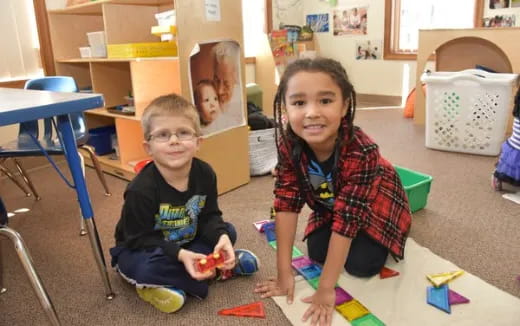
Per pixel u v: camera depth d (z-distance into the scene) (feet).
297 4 14.88
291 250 3.97
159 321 3.64
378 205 3.97
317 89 3.26
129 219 3.78
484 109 7.87
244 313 3.65
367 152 3.50
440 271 4.15
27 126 6.21
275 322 3.56
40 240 5.33
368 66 14.29
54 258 4.85
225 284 4.13
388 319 3.50
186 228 4.04
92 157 6.57
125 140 7.68
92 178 7.81
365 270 4.05
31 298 4.07
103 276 3.93
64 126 3.40
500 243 4.75
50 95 3.47
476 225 5.22
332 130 3.38
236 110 6.70
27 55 8.34
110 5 7.08
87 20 8.86
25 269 3.07
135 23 7.48
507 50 8.93
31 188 6.70
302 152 3.81
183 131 3.67
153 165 3.89
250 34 13.41
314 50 15.30
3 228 3.10
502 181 6.25
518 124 6.01
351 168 3.52
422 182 5.54
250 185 7.04
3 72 8.00
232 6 6.38
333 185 3.81
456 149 8.39
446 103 8.21
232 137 6.68
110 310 3.82
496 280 4.04
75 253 4.96
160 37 7.83
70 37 8.66
